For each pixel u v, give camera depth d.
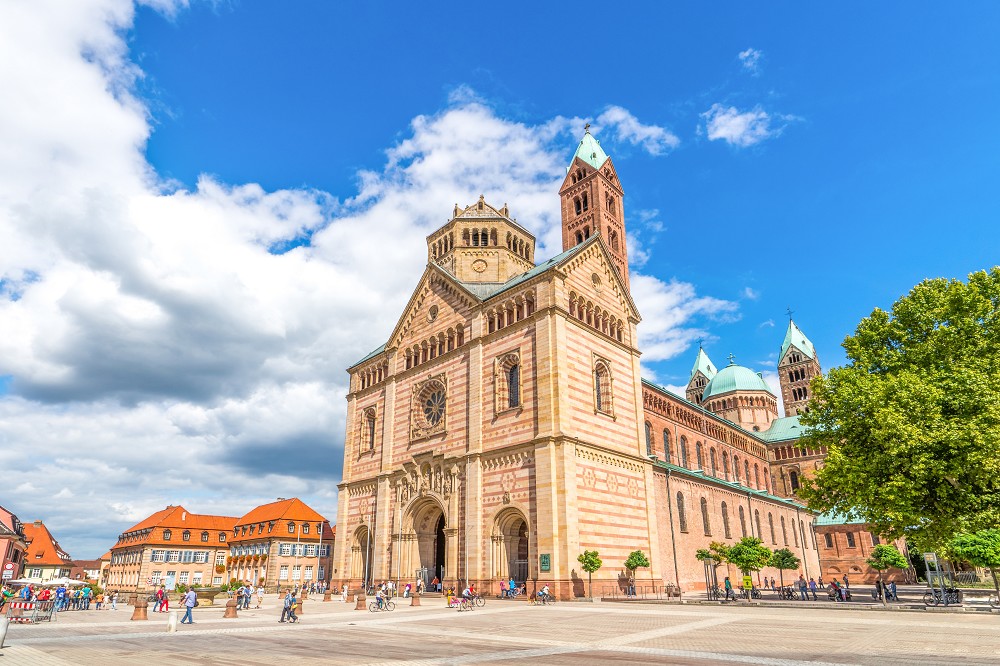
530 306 57.19
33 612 38.12
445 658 20.16
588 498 51.16
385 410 69.62
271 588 88.50
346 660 19.78
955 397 32.97
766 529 89.06
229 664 18.94
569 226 97.81
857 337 41.91
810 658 19.12
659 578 55.84
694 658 19.64
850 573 94.62
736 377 129.50
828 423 40.31
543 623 31.86
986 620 30.64
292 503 123.44
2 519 87.75
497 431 55.41
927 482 33.72
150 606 60.81
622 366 61.25
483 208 77.50
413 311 71.06
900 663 17.88
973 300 37.59
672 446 85.12
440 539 65.62
